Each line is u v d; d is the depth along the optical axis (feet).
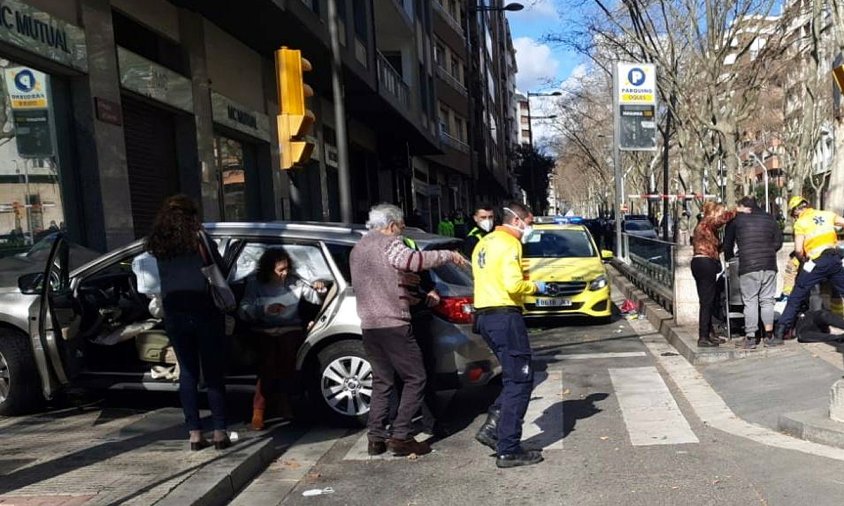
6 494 14.08
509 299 16.51
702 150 67.87
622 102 58.03
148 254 18.94
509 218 16.71
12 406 20.76
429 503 14.61
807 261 25.71
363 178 86.22
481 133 145.89
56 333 18.97
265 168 53.01
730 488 14.43
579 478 15.52
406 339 17.16
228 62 46.24
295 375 20.06
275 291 19.66
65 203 30.09
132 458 16.47
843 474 14.83
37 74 28.73
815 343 25.96
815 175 148.77
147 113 37.50
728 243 26.55
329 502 14.93
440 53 119.55
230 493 15.30
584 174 228.63
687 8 59.47
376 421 17.69
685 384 23.44
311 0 49.32
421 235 22.27
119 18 35.29
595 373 25.73
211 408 17.15
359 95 65.26
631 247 55.62
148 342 21.04
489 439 17.56
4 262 22.74
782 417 18.06
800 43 68.18
